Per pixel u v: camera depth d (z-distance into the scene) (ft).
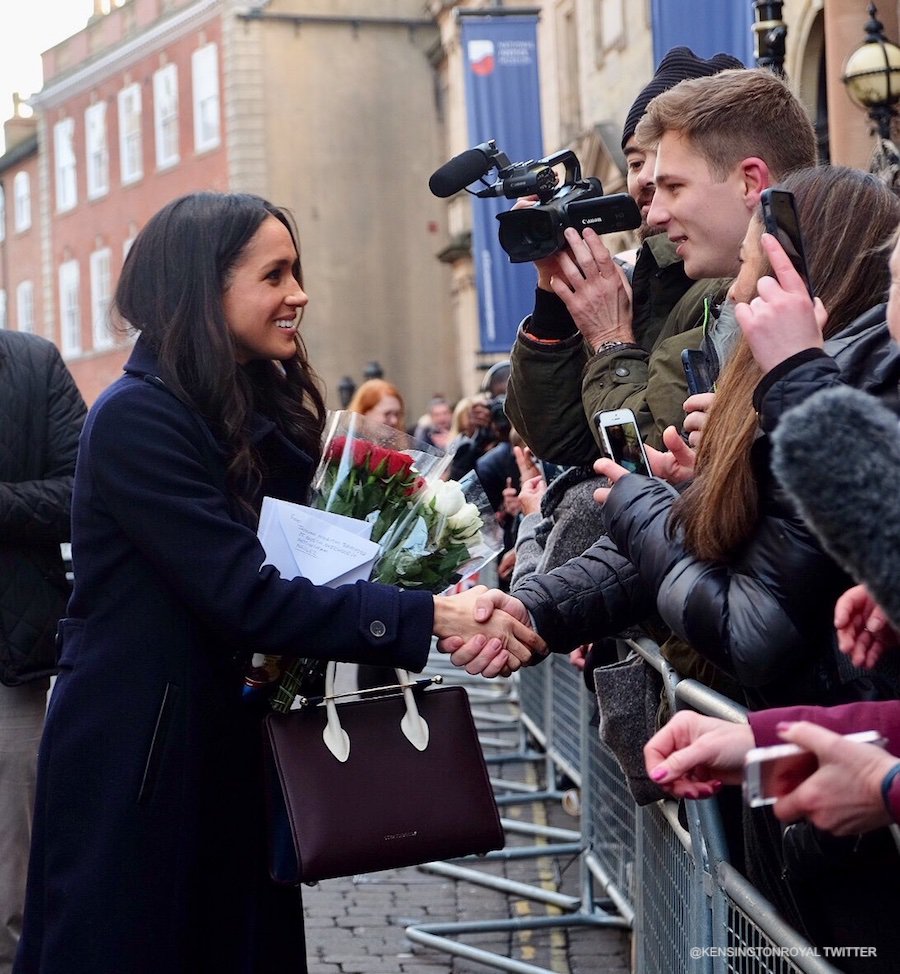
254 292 9.02
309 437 9.62
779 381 6.14
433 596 8.78
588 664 12.63
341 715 8.62
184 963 8.38
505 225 10.48
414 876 17.92
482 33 56.80
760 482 6.36
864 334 6.47
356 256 108.47
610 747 9.97
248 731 8.86
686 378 9.20
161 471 8.43
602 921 15.48
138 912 8.21
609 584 9.28
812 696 6.45
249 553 8.43
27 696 12.69
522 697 24.18
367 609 8.48
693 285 10.27
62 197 136.56
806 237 7.45
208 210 9.04
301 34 107.76
